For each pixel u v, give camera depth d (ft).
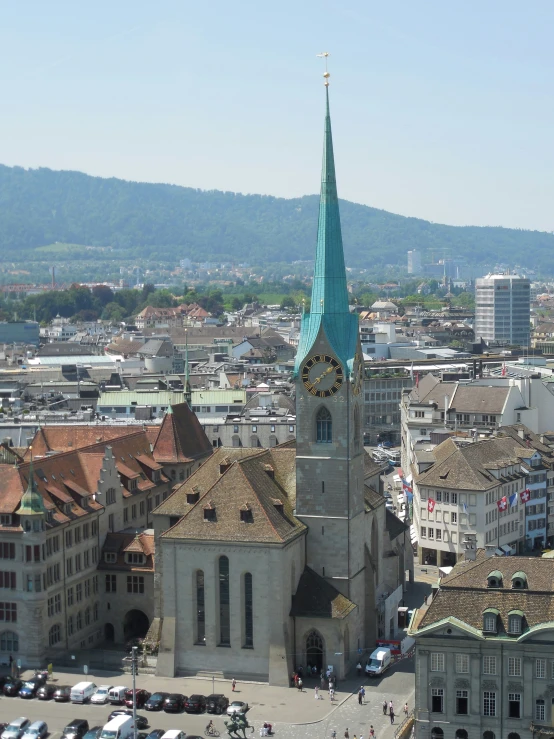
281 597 586.04
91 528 654.53
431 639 507.71
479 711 504.84
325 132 616.80
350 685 588.50
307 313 616.80
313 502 615.98
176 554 599.57
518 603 508.53
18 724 524.93
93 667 611.47
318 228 618.03
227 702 557.74
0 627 609.01
